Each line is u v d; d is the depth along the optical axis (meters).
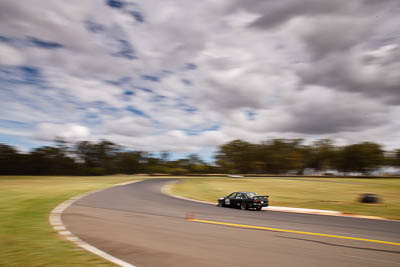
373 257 6.50
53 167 112.62
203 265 5.72
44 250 6.48
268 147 121.75
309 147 119.31
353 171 103.31
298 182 59.03
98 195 22.70
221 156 125.69
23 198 18.75
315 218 13.20
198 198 24.91
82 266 5.39
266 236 8.67
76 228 9.33
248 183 53.91
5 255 6.04
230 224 10.95
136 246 7.12
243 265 5.78
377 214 15.72
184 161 141.25
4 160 107.38
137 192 27.34
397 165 105.94
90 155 122.12
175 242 7.64
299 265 5.84
